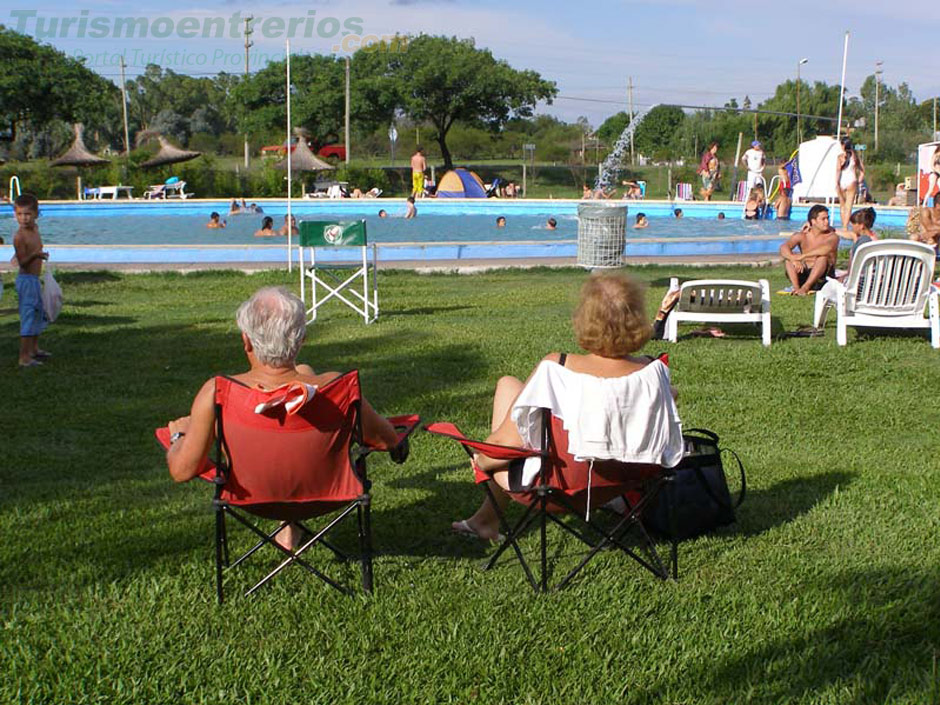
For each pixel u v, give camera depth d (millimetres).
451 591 3662
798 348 8391
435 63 51062
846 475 4984
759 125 66125
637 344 3443
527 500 3695
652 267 15570
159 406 6641
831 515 4387
